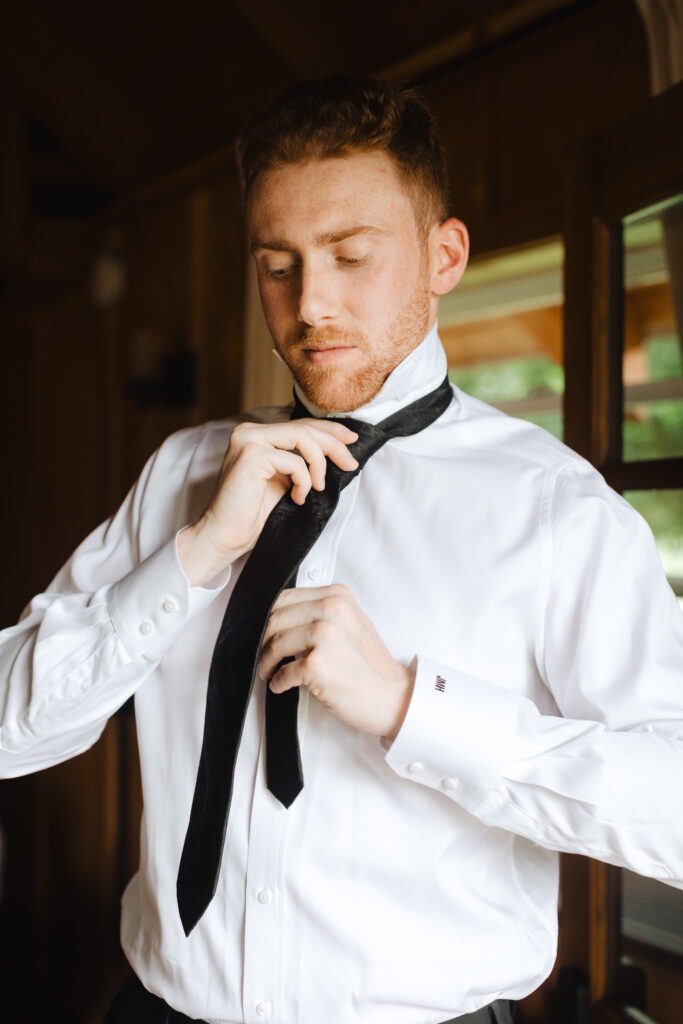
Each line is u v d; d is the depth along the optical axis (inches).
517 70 83.4
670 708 36.5
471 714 34.6
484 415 45.0
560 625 38.1
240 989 37.6
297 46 101.0
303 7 98.7
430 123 41.8
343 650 34.2
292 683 34.6
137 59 125.3
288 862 37.2
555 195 79.7
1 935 167.0
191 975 38.6
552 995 66.2
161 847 40.9
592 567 37.7
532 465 40.6
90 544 48.3
